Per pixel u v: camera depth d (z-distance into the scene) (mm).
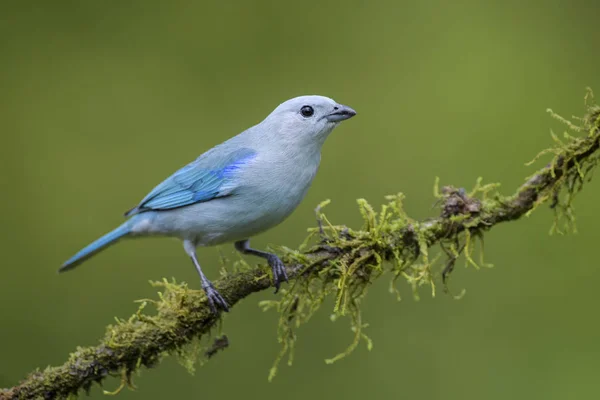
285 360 12852
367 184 14414
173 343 7867
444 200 8047
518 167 14102
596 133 7535
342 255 7961
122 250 14188
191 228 9617
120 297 13914
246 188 9258
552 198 7910
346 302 7871
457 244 8086
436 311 12906
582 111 14484
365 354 12641
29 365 13320
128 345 7703
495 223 7961
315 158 9695
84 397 12797
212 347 8070
